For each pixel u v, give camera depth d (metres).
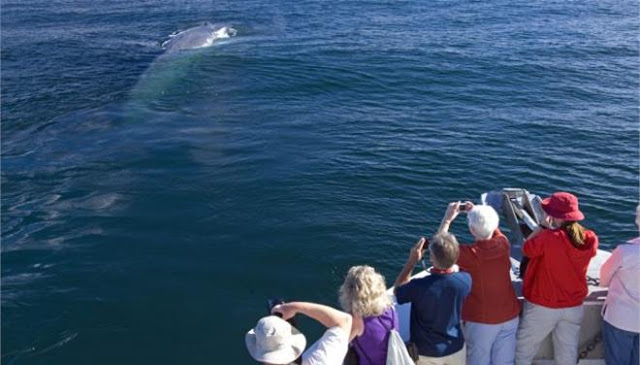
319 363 4.71
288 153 14.51
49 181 13.33
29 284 9.77
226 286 9.69
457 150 14.77
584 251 5.70
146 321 8.91
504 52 24.12
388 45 25.11
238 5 35.19
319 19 30.73
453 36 26.86
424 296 5.44
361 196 12.50
